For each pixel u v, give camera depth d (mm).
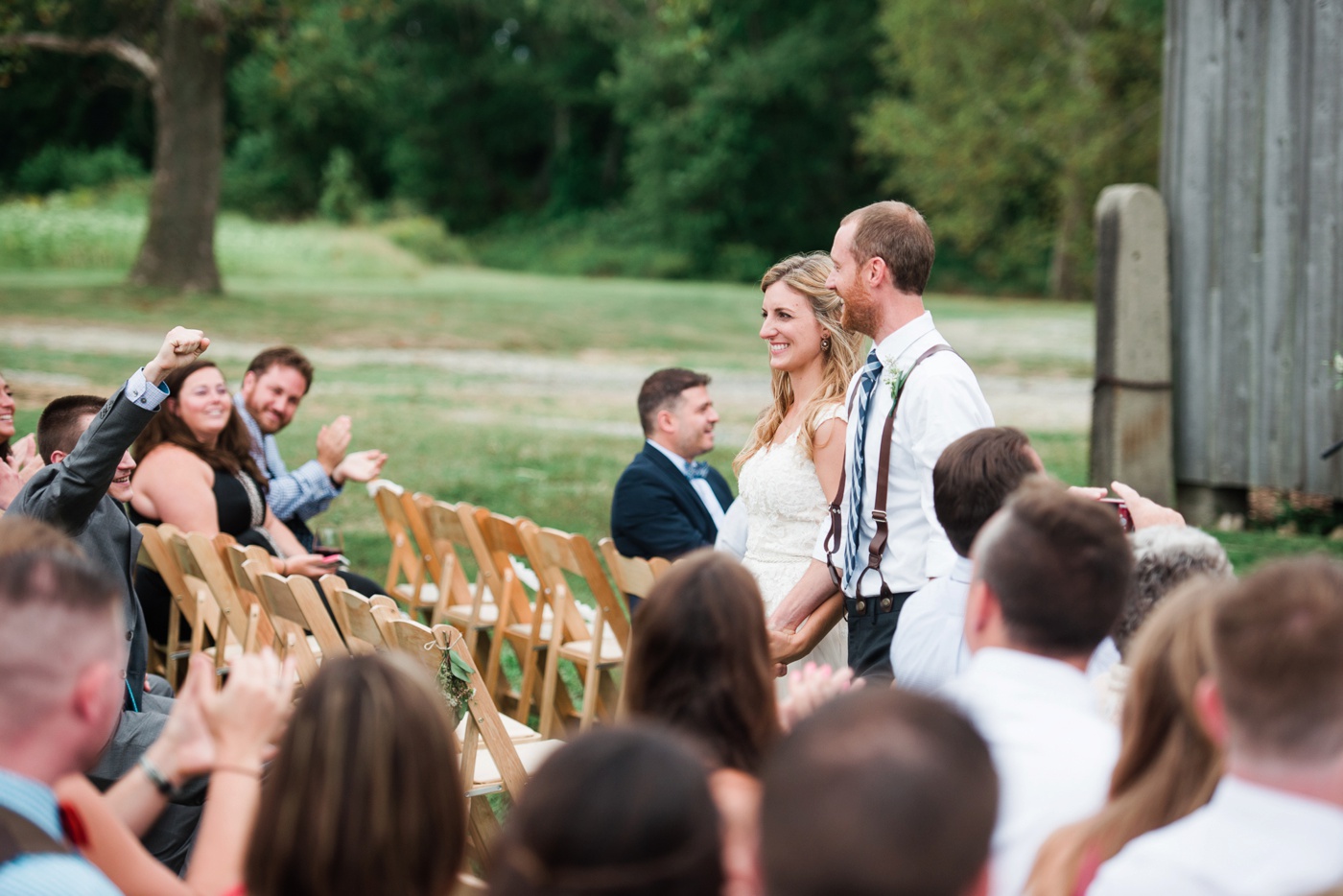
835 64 44062
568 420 12195
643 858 1367
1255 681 1620
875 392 3482
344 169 45594
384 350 16531
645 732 1470
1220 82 7977
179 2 19641
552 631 4965
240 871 2025
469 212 52250
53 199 36125
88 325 16375
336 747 1798
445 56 51125
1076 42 31969
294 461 9719
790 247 46438
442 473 9484
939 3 32688
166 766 2199
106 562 3631
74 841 2086
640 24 45188
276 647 4707
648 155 45781
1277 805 1623
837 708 1406
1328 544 7734
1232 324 8047
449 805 1854
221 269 26125
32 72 44062
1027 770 2062
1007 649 2189
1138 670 1985
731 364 16859
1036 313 24922
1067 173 32906
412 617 6117
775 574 3881
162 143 20766
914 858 1265
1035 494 2254
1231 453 8102
